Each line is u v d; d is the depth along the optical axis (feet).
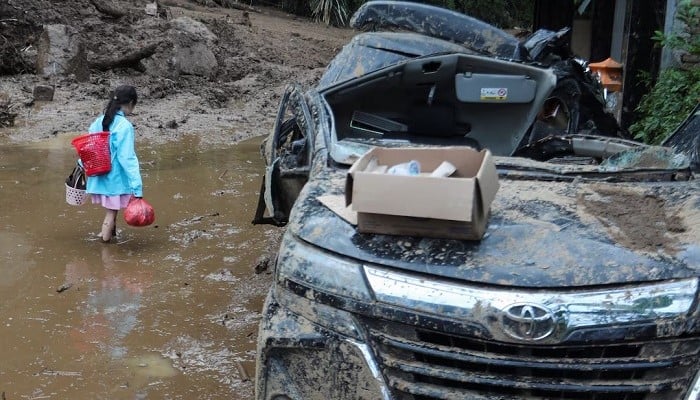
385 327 8.90
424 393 8.70
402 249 9.34
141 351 15.14
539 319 8.40
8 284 18.12
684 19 26.50
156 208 24.71
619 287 8.75
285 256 9.80
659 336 8.44
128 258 20.27
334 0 97.60
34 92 41.57
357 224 9.70
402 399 8.83
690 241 9.52
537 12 45.03
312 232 9.87
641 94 30.07
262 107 47.16
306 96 15.90
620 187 11.27
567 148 15.20
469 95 15.89
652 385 8.43
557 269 8.95
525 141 16.72
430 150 10.13
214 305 17.48
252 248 21.34
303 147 14.26
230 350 15.34
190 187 27.37
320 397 9.24
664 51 28.71
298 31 85.15
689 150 13.52
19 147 32.14
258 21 88.07
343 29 97.50
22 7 52.95
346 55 18.28
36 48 50.31
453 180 9.00
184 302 17.57
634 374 8.48
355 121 16.34
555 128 18.13
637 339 8.44
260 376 9.65
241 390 13.80
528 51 18.76
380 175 9.20
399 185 9.14
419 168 9.80
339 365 9.06
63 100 42.22
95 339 15.55
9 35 50.65
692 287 8.71
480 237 9.39
